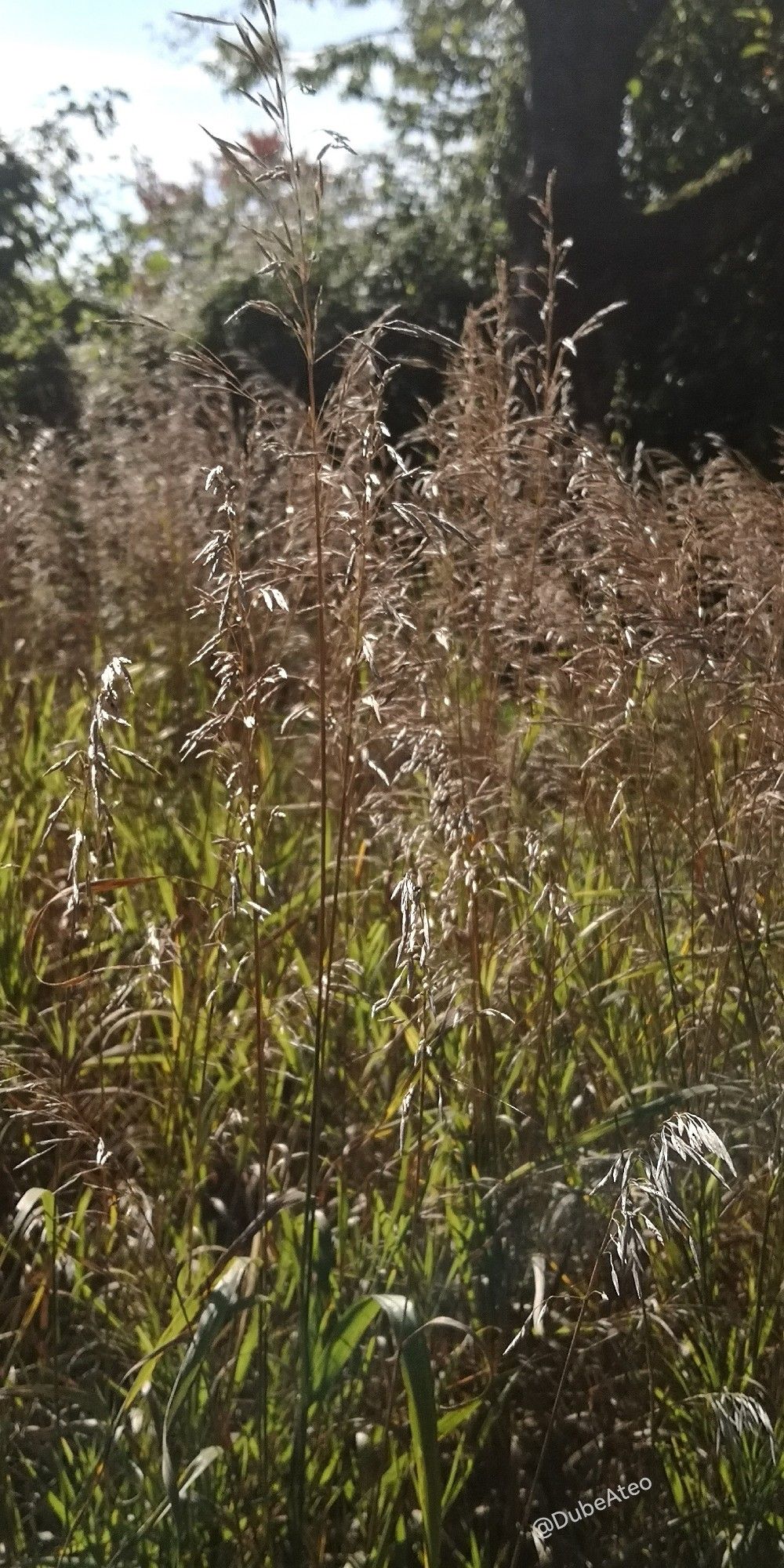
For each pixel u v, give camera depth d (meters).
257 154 2.32
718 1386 2.35
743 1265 2.63
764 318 11.59
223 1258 2.34
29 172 14.10
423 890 2.88
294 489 3.14
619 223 10.34
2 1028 3.23
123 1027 3.41
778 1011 2.90
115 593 5.86
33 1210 2.70
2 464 6.38
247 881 3.19
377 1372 2.39
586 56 10.25
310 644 3.76
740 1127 2.73
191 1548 2.11
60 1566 2.04
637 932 3.24
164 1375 2.41
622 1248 2.11
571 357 9.70
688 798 3.28
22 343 14.10
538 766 3.59
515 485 3.68
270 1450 2.24
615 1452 2.41
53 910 3.62
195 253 15.54
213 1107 3.02
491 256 13.67
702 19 12.92
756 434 11.11
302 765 4.43
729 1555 2.17
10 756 4.45
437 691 3.34
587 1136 2.61
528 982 3.13
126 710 4.36
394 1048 3.17
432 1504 1.98
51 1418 2.48
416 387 10.41
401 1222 2.59
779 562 3.23
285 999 3.04
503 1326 2.49
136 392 6.83
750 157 10.73
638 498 3.63
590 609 3.52
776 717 3.04
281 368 12.48
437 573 3.63
